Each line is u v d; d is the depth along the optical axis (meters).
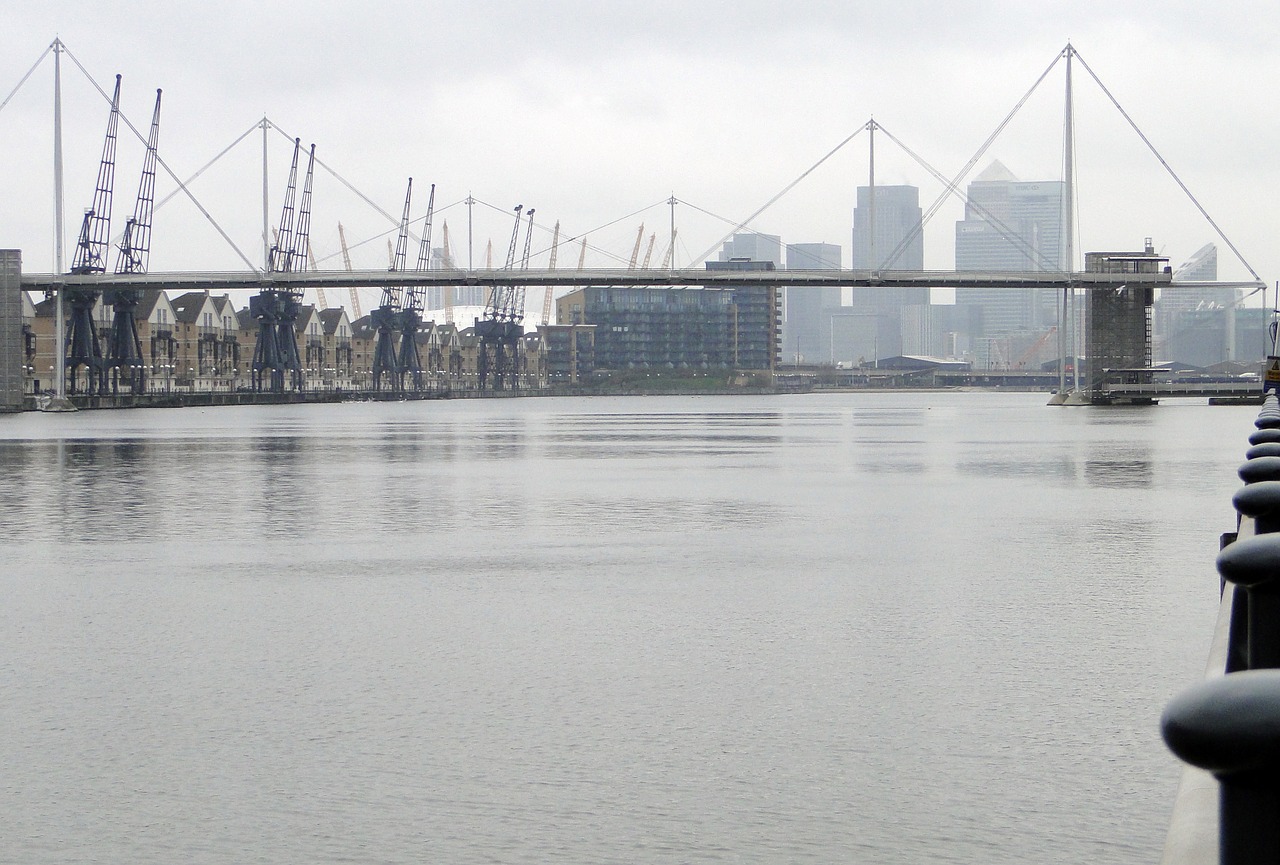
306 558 22.48
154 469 48.12
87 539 25.59
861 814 8.77
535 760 10.09
